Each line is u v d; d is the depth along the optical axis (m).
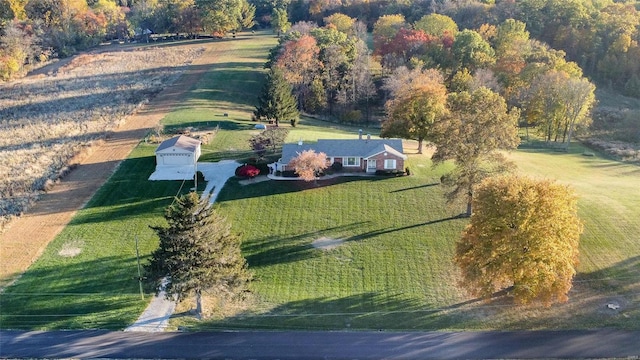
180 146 69.00
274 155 72.50
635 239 51.31
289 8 183.50
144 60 138.50
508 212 41.28
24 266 50.22
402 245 52.88
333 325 41.94
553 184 42.88
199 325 42.00
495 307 43.62
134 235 55.34
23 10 163.12
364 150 67.56
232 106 99.62
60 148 78.25
